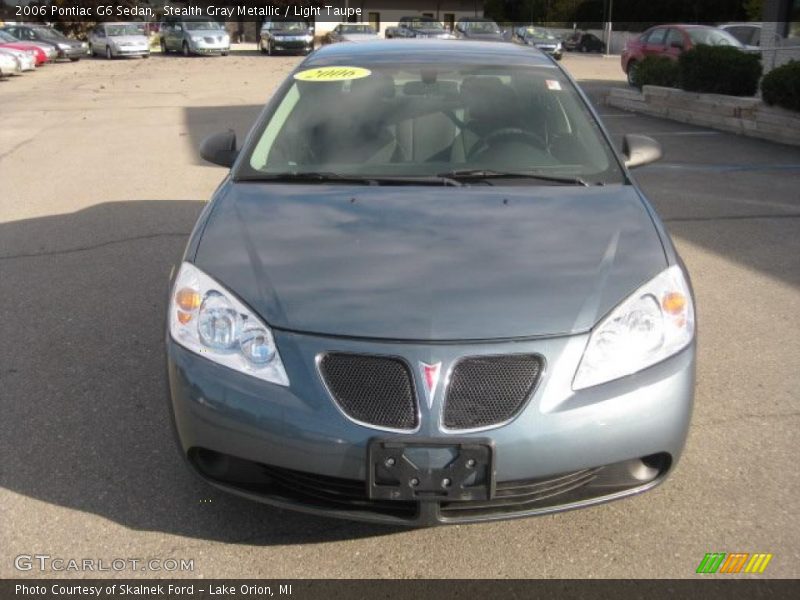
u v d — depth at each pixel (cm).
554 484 277
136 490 331
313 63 457
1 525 308
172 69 2761
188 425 286
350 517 275
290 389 272
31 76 2502
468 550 296
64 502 323
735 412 391
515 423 265
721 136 1232
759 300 539
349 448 266
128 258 635
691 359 290
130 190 879
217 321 287
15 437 370
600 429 269
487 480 264
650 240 319
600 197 355
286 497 284
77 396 409
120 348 466
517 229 325
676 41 1866
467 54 459
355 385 270
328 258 306
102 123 1414
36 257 641
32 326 499
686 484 333
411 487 265
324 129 409
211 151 422
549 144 400
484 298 283
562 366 271
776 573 282
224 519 313
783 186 869
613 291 289
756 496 325
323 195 356
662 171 955
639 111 1568
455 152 396
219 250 315
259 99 1784
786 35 1641
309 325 277
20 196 854
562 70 454
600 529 307
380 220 332
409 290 287
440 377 266
